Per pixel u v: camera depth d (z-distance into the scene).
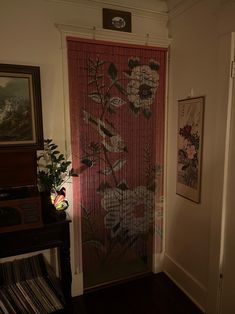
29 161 1.85
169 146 2.41
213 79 1.84
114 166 2.27
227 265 1.81
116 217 2.35
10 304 1.75
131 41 2.17
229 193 1.75
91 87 2.10
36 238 1.73
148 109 2.33
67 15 1.97
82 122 2.11
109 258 2.39
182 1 2.06
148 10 2.20
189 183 2.15
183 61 2.14
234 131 1.68
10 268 1.96
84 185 2.19
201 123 1.97
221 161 1.77
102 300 2.19
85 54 2.05
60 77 2.00
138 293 2.27
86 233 2.26
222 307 1.87
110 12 2.08
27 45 1.88
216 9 1.77
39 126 1.95
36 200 1.66
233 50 1.65
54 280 1.97
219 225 1.82
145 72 2.27
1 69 1.81
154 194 2.47
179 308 2.08
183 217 2.27
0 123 1.85
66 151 2.07
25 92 1.89
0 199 1.65
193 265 2.17
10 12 1.81
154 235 2.53
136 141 2.33
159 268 2.59
